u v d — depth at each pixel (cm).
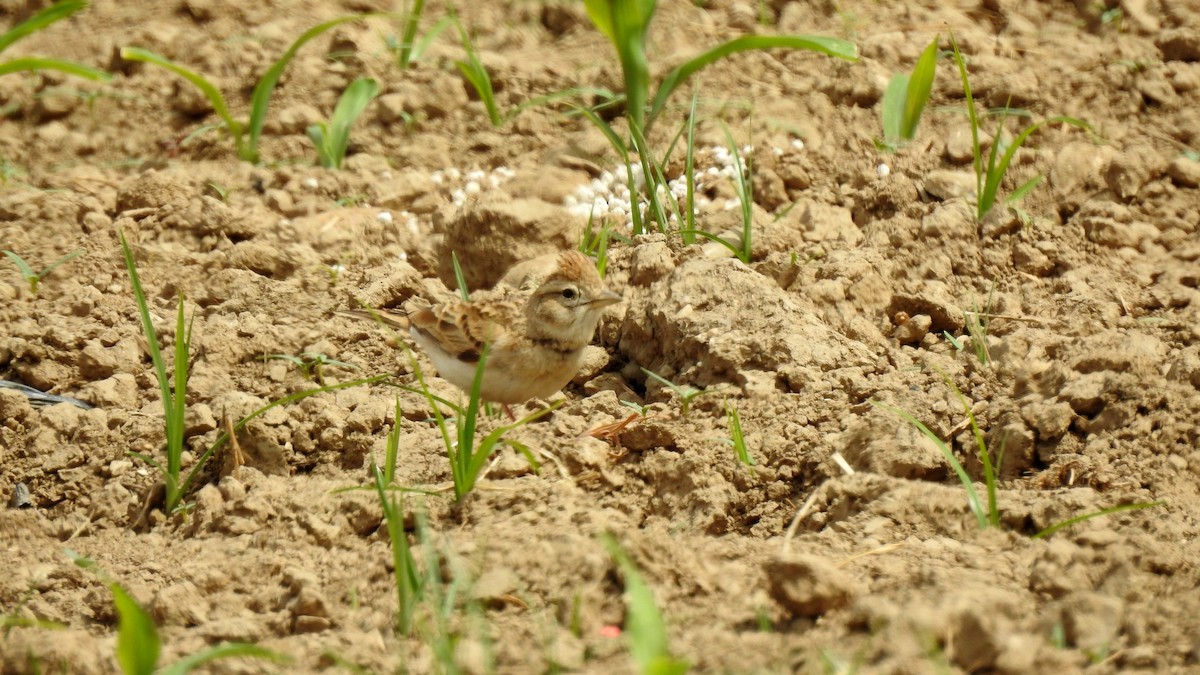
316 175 1419
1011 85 1471
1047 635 730
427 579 815
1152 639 727
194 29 1705
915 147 1392
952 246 1248
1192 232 1292
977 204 1277
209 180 1414
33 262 1274
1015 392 1040
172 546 952
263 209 1374
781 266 1205
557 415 1068
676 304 1141
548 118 1516
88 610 866
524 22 1709
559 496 920
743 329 1102
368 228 1322
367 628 802
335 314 1186
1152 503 868
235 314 1192
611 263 1247
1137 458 948
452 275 1282
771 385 1045
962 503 891
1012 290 1222
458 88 1541
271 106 1548
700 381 1087
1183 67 1487
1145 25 1572
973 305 1197
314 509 944
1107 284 1201
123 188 1366
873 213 1328
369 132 1503
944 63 1537
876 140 1402
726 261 1177
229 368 1136
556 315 1031
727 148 1405
